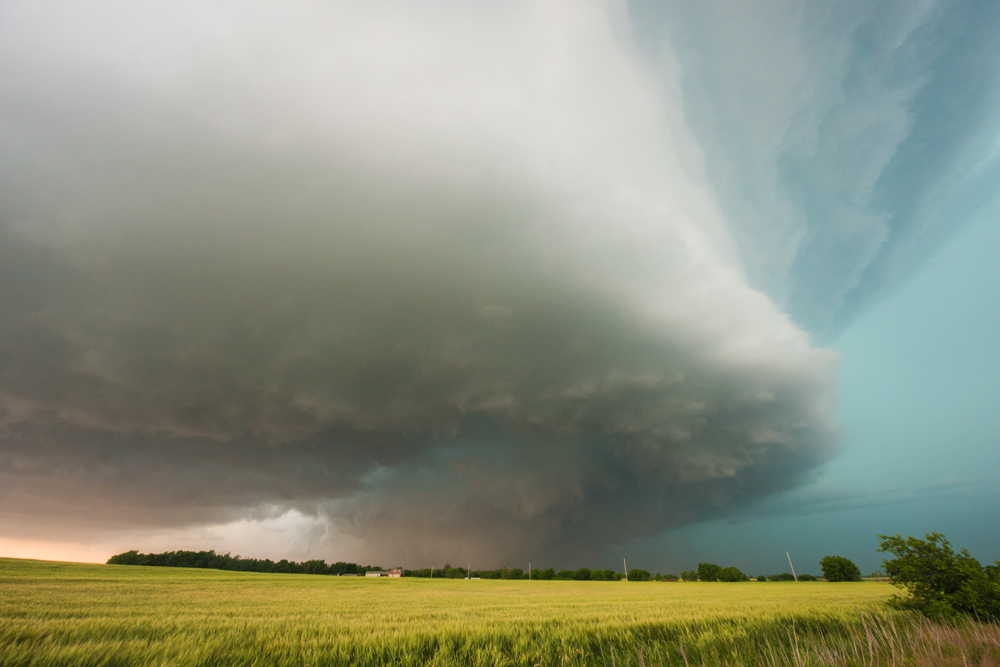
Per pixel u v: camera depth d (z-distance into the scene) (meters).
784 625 13.61
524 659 9.18
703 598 30.92
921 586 14.68
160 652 8.23
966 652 9.02
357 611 17.52
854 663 8.70
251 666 8.02
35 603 16.59
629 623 13.23
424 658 9.36
